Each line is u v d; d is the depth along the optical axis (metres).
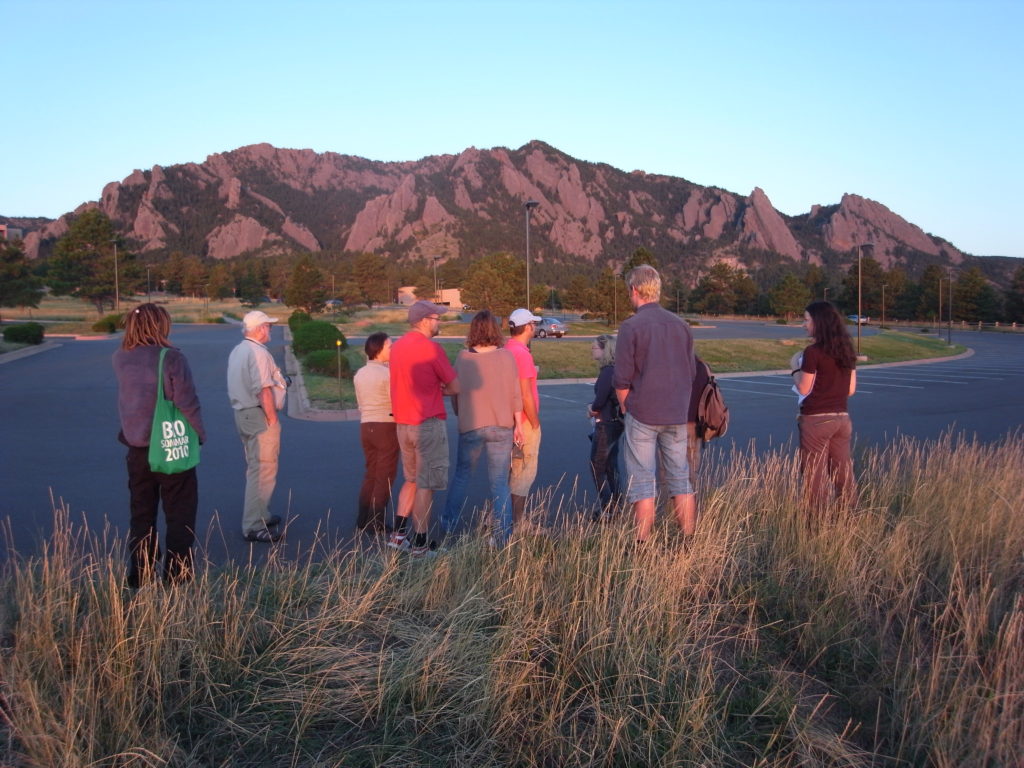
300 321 46.69
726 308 109.75
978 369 30.50
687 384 4.98
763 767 3.00
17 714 2.78
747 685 3.58
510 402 5.48
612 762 2.96
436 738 3.05
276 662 3.40
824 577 4.39
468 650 3.46
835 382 5.43
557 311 101.44
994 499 5.62
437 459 5.45
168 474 4.26
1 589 3.71
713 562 4.48
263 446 5.72
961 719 3.21
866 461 7.21
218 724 3.02
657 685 3.35
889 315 100.62
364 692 3.20
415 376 5.36
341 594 3.91
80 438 10.98
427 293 110.50
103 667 3.08
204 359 27.00
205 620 3.43
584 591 3.91
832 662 3.86
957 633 3.90
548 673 3.46
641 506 4.93
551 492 7.47
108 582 3.76
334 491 7.55
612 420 6.14
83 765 2.64
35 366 24.23
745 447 10.41
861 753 3.20
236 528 6.11
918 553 4.85
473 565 4.24
